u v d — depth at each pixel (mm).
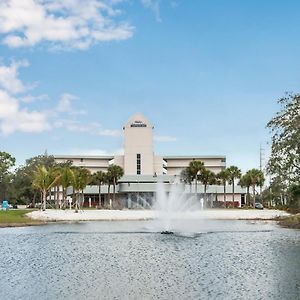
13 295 21094
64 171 117812
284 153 75438
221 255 34688
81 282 24203
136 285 23297
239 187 179375
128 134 198500
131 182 177625
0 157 158750
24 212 99312
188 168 157875
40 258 33719
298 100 75000
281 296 20500
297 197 78375
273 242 44188
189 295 20875
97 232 56656
